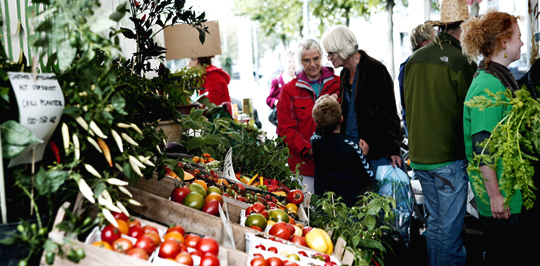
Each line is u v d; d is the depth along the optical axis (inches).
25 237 56.2
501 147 96.3
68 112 62.6
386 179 169.9
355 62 180.5
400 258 161.8
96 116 62.5
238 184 117.2
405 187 169.3
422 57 148.5
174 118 129.1
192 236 72.1
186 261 64.9
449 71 143.9
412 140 150.0
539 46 170.7
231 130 155.5
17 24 105.7
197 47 181.8
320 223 111.7
